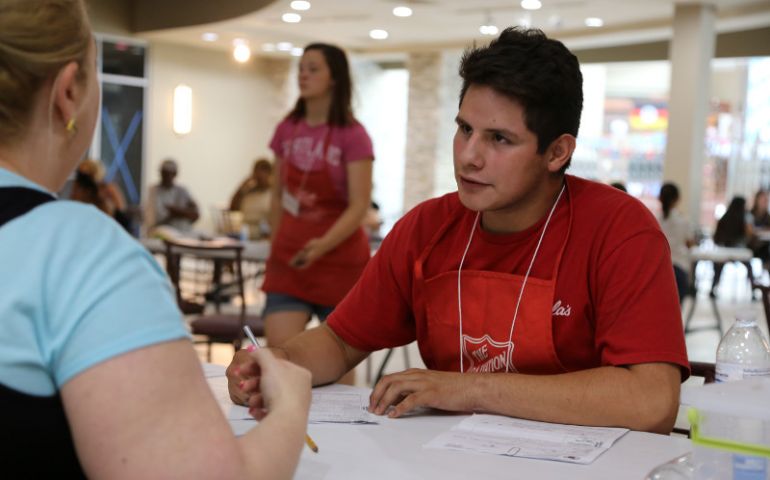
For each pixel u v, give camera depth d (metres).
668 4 9.50
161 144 13.41
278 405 1.05
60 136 0.97
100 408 0.85
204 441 0.88
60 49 0.93
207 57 13.88
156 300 0.90
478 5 9.91
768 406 1.02
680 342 1.63
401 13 10.65
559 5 9.73
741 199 10.80
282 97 14.58
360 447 1.42
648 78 18.94
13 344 0.86
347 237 3.38
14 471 0.87
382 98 15.19
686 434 1.90
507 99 1.62
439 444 1.44
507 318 1.72
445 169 13.66
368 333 1.92
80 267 0.87
